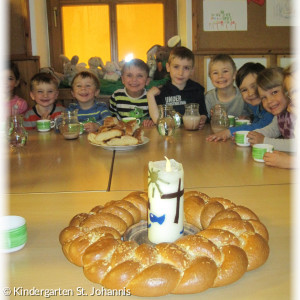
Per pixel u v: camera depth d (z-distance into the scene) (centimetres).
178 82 235
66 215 79
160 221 59
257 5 268
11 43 261
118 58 282
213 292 51
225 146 149
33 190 97
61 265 59
